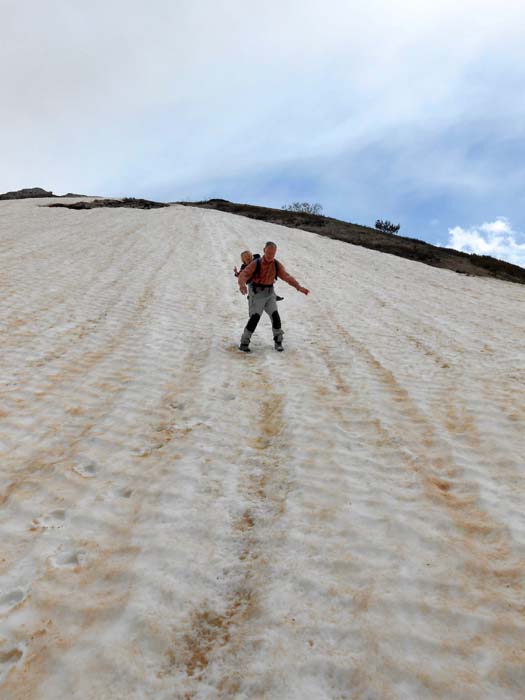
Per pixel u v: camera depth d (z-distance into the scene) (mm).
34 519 3188
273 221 39125
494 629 2213
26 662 2115
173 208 38531
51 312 9078
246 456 4109
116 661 2098
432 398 5414
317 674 2023
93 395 5449
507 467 3787
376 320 9969
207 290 12078
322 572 2652
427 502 3346
